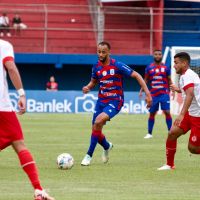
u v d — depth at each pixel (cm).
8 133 2477
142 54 11500
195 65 8875
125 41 11625
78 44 11694
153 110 5931
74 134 6094
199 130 3362
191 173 3506
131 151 4684
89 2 12019
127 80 11794
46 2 12088
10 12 11456
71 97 9706
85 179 3259
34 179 2461
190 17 11831
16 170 3578
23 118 8238
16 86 2459
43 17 11844
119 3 12188
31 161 2475
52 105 9694
